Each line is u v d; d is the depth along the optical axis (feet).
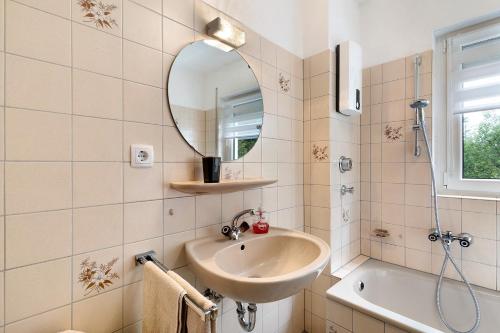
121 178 2.78
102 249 2.65
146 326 2.58
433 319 4.89
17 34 2.15
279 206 4.92
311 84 5.38
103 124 2.64
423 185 5.30
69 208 2.43
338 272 5.26
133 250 2.89
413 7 5.45
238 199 4.16
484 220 4.62
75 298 2.48
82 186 2.51
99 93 2.62
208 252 3.22
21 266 2.18
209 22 3.61
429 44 5.25
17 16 2.15
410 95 5.46
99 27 2.62
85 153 2.53
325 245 3.43
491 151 4.90
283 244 4.03
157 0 3.09
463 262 4.84
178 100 3.29
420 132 5.32
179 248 3.34
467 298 4.58
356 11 6.06
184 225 3.40
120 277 2.78
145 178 2.98
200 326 1.99
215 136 3.75
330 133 5.12
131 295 2.87
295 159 5.30
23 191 2.18
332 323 4.36
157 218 3.10
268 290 2.50
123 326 2.81
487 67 4.87
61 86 2.38
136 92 2.90
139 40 2.92
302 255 3.76
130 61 2.85
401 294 5.23
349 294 4.35
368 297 5.22
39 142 2.26
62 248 2.40
